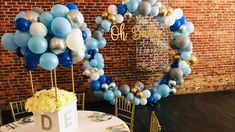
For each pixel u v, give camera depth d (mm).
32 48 2217
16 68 4828
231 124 4223
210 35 5723
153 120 2578
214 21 5684
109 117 2824
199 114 4645
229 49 5914
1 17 4590
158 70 5500
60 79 5070
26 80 4914
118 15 4219
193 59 4480
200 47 5715
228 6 5707
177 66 4570
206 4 5562
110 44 5188
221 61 5910
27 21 2250
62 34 2232
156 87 4922
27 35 2277
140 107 4969
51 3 4793
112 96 4613
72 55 2463
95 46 4211
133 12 4152
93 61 4410
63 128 2318
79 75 5164
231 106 5035
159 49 5410
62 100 2266
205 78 5875
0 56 4703
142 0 4117
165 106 5039
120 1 5156
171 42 4391
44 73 4977
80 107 5016
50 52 2344
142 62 5398
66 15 2312
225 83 6000
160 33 5328
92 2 4988
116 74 5348
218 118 4469
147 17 5195
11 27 4676
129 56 5336
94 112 2975
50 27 2260
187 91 5820
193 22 5562
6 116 4590
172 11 4195
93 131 2490
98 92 4633
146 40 5316
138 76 5480
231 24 5809
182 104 5152
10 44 2443
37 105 2223
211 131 3984
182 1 5418
